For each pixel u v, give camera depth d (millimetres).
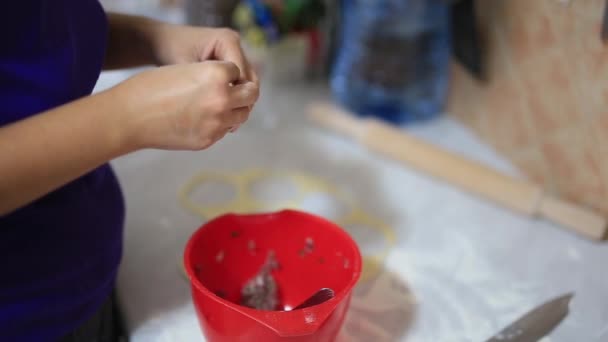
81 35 732
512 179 973
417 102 1134
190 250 762
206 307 723
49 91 688
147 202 958
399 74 1098
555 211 939
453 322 821
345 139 1108
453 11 1051
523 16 966
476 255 902
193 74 651
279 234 834
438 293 852
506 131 1045
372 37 1075
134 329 802
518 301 845
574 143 938
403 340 800
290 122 1138
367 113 1143
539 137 990
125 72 1145
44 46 681
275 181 1009
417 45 1084
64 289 716
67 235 714
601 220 910
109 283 777
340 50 1176
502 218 962
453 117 1154
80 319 741
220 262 822
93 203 748
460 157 1011
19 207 645
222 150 1062
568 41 911
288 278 847
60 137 614
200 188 986
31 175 605
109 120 635
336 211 960
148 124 648
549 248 917
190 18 1188
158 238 906
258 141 1088
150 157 1036
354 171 1038
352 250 776
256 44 1145
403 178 1030
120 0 1336
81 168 638
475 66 1053
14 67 668
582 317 829
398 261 890
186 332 801
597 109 897
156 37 826
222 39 794
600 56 877
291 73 1214
